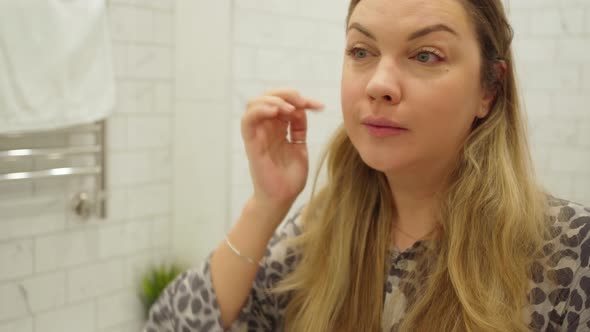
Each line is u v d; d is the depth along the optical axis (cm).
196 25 183
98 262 176
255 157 87
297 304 90
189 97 188
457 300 73
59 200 164
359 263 84
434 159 73
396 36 68
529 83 153
